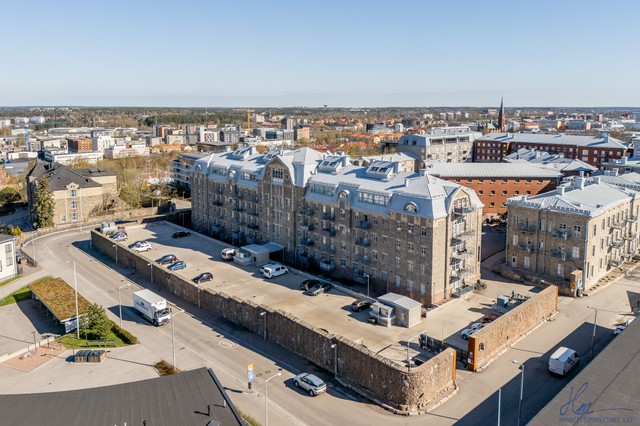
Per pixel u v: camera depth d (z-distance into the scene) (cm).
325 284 9250
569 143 19862
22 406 4750
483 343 6650
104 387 5088
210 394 4909
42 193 14325
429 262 8456
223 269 10431
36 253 12225
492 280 9819
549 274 9644
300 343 7050
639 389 4803
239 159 13250
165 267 10006
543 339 7369
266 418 5591
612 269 10175
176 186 19750
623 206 10188
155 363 6831
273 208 11500
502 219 14512
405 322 7769
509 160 17925
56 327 8119
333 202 10031
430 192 8625
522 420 5503
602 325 7788
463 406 5812
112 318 8369
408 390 5747
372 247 9438
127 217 15650
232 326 8019
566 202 9456
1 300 9262
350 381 6344
